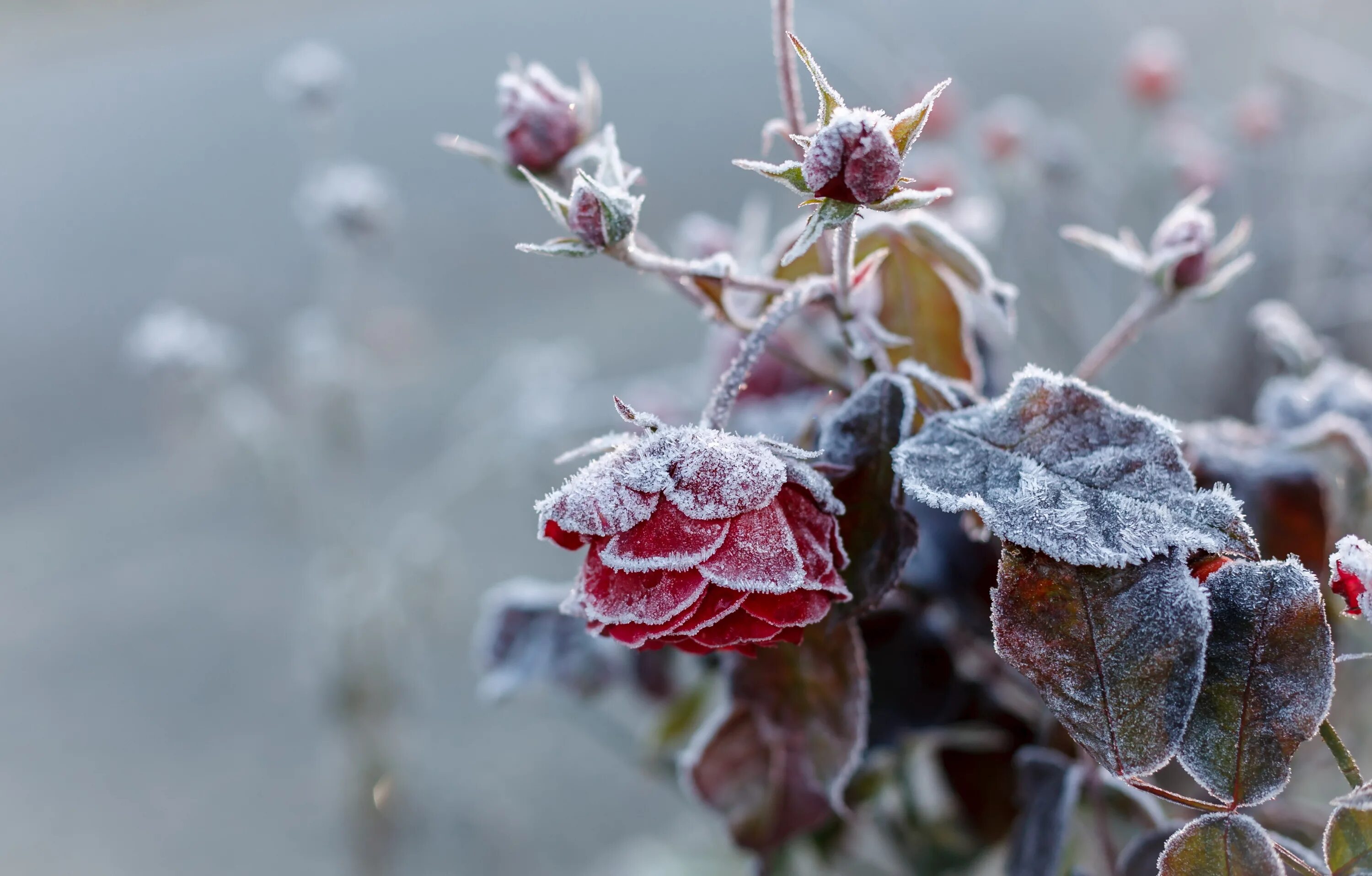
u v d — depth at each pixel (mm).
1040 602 412
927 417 438
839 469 441
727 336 572
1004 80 1438
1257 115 852
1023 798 503
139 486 1750
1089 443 415
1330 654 405
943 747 562
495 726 1360
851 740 474
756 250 526
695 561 412
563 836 1246
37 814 1298
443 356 1754
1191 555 416
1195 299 489
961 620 532
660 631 416
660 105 2035
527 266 1983
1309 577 406
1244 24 1220
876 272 488
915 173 651
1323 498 502
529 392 1029
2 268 2111
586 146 498
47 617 1545
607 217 441
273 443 1071
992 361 542
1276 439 521
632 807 1275
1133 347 797
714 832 946
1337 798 403
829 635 471
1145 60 881
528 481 1189
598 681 581
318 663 1086
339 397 1069
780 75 463
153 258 2104
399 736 1111
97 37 2877
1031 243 806
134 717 1420
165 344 1081
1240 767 408
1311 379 538
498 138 500
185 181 2330
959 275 481
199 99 2578
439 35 2588
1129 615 408
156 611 1553
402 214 1968
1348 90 928
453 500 1210
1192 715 410
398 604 1044
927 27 1613
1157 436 412
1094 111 1279
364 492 1343
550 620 581
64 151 2432
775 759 493
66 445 1801
